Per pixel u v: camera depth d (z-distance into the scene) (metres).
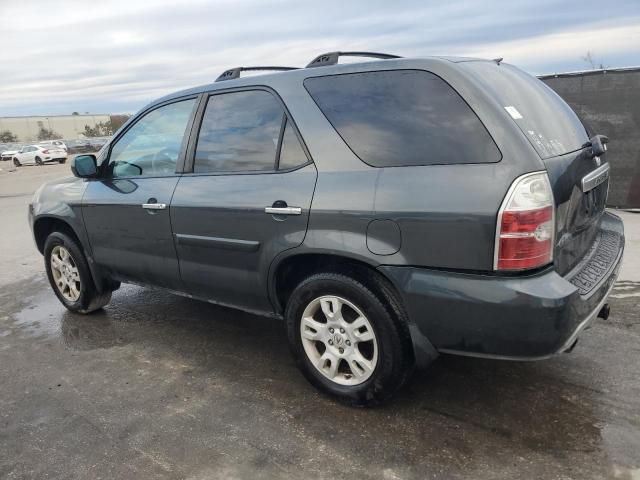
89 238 4.21
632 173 6.68
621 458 2.42
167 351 3.87
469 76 2.56
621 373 3.16
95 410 3.11
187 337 4.10
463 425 2.75
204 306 4.78
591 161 2.93
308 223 2.80
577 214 2.68
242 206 3.08
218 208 3.20
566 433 2.63
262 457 2.58
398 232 2.53
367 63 2.84
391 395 2.80
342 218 2.68
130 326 4.39
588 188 2.78
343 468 2.47
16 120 96.75
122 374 3.55
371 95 2.76
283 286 3.15
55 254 4.70
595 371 3.20
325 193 2.75
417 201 2.47
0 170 31.83
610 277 2.76
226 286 3.34
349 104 2.82
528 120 2.58
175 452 2.66
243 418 2.93
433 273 2.47
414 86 2.65
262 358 3.67
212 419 2.94
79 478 2.51
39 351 4.01
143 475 2.50
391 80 2.73
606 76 6.54
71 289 4.68
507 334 2.36
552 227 2.36
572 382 3.10
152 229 3.66
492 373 3.25
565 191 2.48
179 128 3.61
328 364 3.03
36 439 2.85
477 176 2.37
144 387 3.35
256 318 4.43
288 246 2.89
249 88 3.25
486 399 2.98
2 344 4.20
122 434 2.84
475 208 2.34
